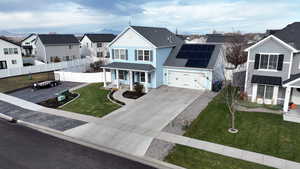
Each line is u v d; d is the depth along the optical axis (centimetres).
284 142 1255
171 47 2720
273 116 1647
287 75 1838
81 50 6059
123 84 2723
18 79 3266
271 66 1894
